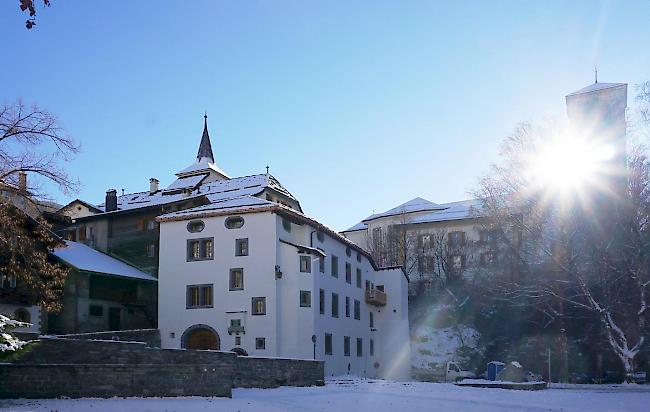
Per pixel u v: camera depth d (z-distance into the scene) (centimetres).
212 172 7706
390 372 6284
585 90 6556
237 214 4919
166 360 2836
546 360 6047
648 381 4994
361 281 6166
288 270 4812
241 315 4756
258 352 4662
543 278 5303
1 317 1966
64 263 4716
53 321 4628
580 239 5034
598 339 5644
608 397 3053
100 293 4953
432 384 4022
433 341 6806
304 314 4731
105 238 5706
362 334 6044
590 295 4903
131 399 2253
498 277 6194
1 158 2680
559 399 2923
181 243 5056
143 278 5200
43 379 2166
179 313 4931
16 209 2750
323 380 3831
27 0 980
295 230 5109
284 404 2491
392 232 8375
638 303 4947
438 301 7394
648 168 4828
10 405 1973
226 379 2602
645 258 4700
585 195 5012
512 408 2552
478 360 6378
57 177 2798
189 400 2356
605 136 5203
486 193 5450
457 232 8038
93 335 4025
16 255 2812
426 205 9069
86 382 2227
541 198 5181
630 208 4797
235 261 4872
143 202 6456
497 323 6825
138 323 5272
